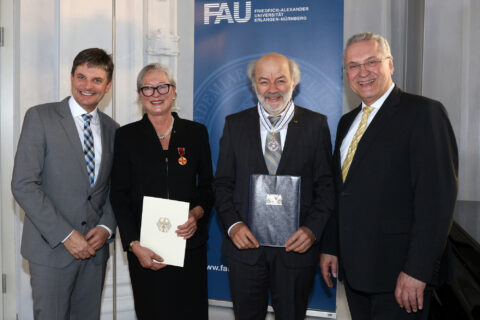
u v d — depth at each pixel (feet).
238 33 10.45
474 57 7.72
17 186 6.02
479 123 7.70
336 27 9.91
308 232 6.12
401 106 5.46
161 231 6.26
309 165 6.48
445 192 4.93
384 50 5.66
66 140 6.35
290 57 10.18
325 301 10.22
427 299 5.34
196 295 6.68
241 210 6.50
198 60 10.74
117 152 6.67
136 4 10.71
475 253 4.18
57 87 9.96
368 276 5.45
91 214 6.56
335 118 10.04
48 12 9.81
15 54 9.54
